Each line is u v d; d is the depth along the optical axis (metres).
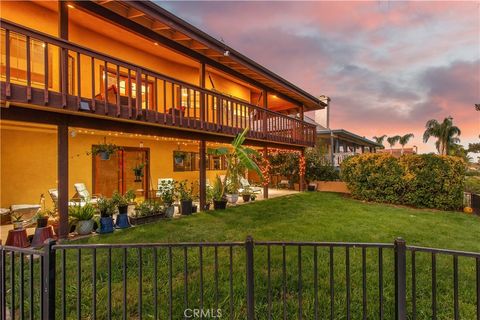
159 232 5.44
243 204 9.12
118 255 4.09
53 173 7.37
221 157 13.52
